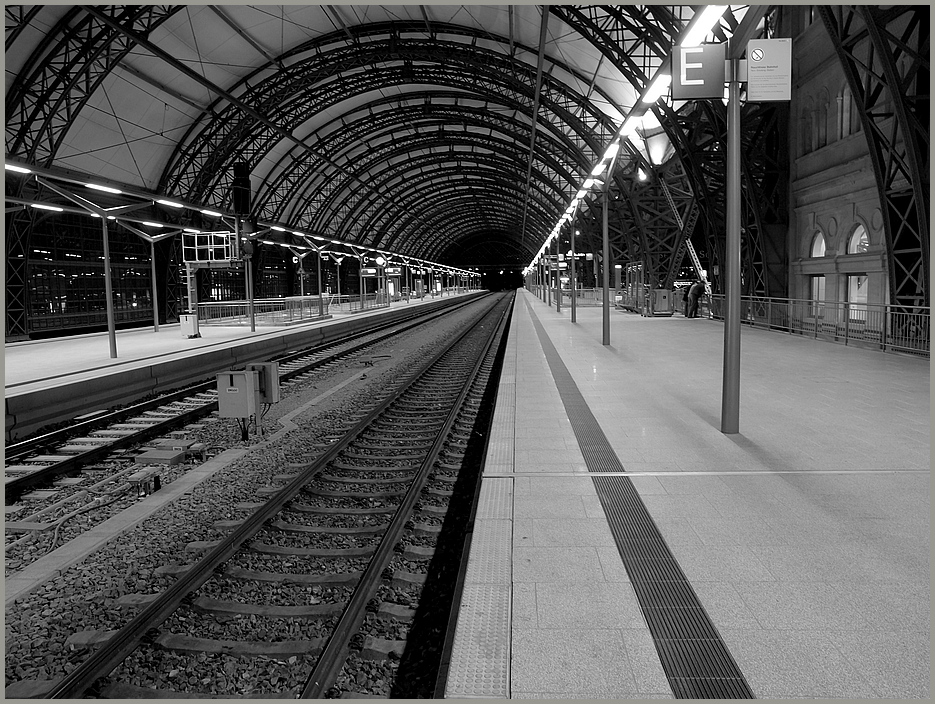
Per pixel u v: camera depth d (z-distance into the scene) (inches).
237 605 186.4
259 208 1872.5
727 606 146.4
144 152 1316.4
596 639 133.8
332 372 733.3
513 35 1163.9
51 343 895.7
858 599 148.6
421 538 232.4
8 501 300.4
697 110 930.7
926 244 484.1
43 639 176.7
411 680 150.1
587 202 1857.8
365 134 1937.7
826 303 685.3
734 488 226.5
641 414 351.3
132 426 461.1
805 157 791.1
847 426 313.0
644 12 807.7
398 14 1223.5
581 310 1670.8
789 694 115.6
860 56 645.9
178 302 1503.4
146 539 241.8
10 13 831.7
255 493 291.3
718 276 1037.8
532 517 202.7
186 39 1110.4
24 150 992.9
